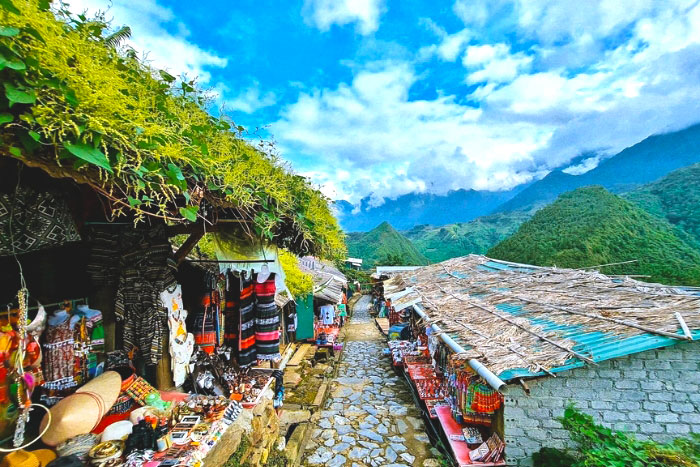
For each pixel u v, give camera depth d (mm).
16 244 1953
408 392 8664
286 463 4648
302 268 14508
